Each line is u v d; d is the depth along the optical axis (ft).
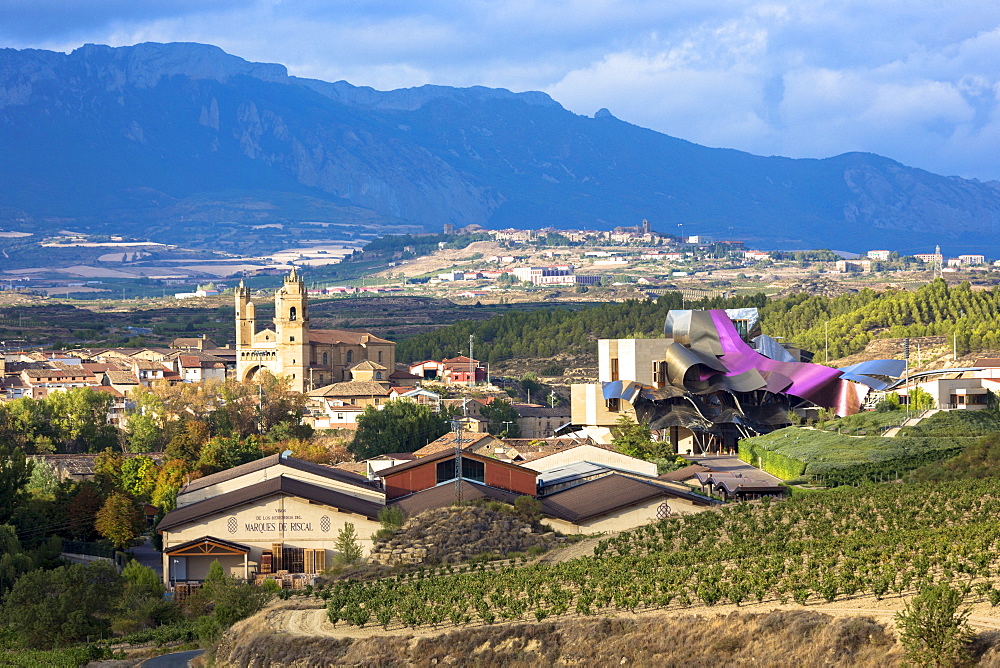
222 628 362.33
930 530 328.49
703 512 432.25
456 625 302.86
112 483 637.71
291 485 456.45
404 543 426.10
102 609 410.52
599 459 584.40
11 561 451.94
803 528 371.76
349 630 317.63
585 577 330.54
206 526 442.91
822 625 240.53
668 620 265.95
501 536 428.56
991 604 243.40
